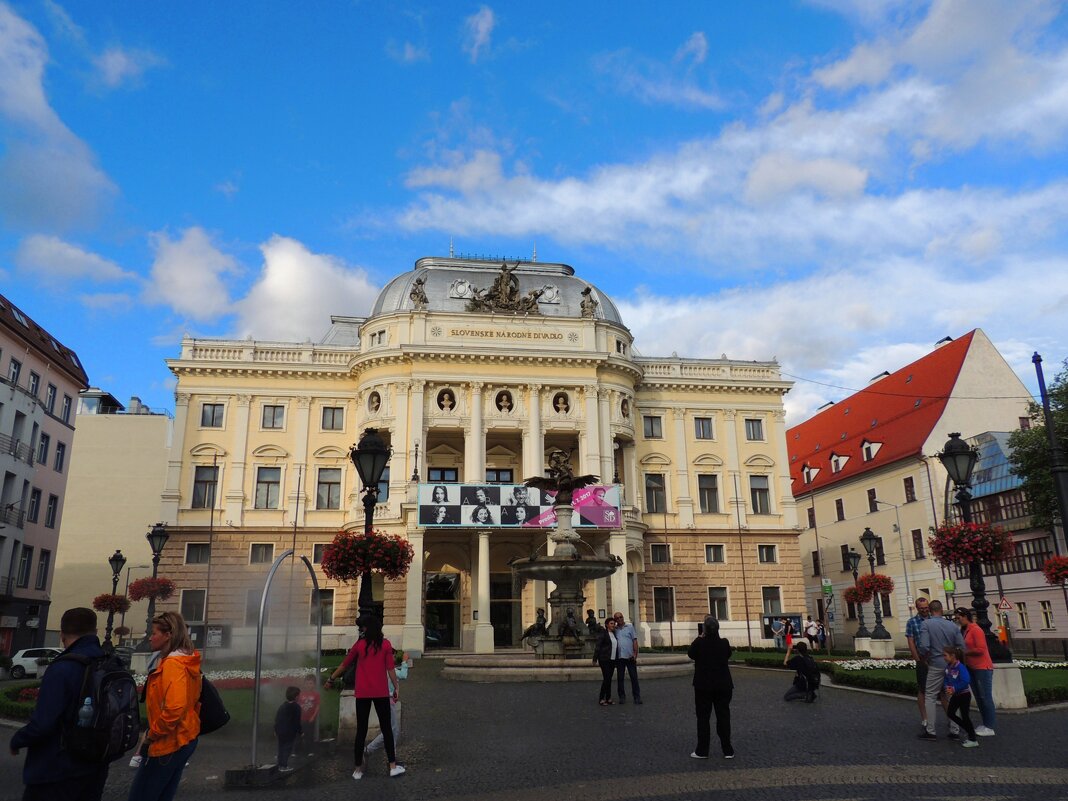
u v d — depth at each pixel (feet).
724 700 43.04
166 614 27.68
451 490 151.74
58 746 21.86
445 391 165.27
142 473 234.99
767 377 193.67
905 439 195.93
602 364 170.50
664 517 178.40
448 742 49.80
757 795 34.30
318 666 45.52
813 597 228.63
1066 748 43.50
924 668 47.65
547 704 67.10
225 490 167.32
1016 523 163.12
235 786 37.81
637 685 65.92
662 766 40.93
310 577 46.55
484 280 183.21
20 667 140.77
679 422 185.57
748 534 181.37
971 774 37.37
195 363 170.30
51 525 186.19
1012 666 58.49
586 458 165.37
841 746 45.55
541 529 155.84
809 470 238.48
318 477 170.60
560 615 97.04
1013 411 192.24
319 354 176.45
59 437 189.98
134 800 25.63
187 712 26.30
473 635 156.87
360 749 39.83
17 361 170.09
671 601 174.70
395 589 153.38
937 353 209.97
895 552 195.11
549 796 35.09
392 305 178.19
